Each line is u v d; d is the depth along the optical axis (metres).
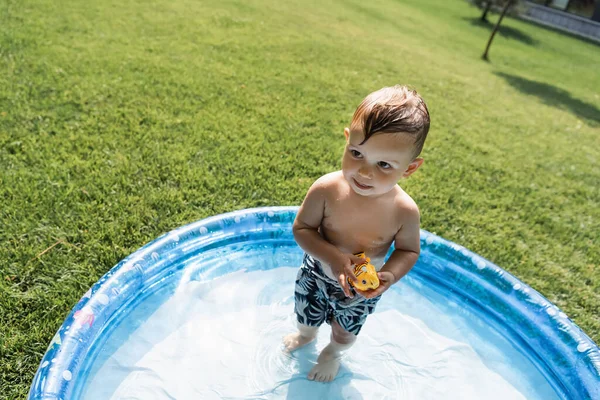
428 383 2.20
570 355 2.20
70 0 6.75
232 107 4.53
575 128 6.77
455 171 4.19
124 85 4.51
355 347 2.31
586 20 17.09
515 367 2.32
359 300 1.98
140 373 2.03
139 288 2.30
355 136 1.58
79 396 1.86
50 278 2.35
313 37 7.95
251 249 2.72
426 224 3.33
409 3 15.01
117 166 3.27
